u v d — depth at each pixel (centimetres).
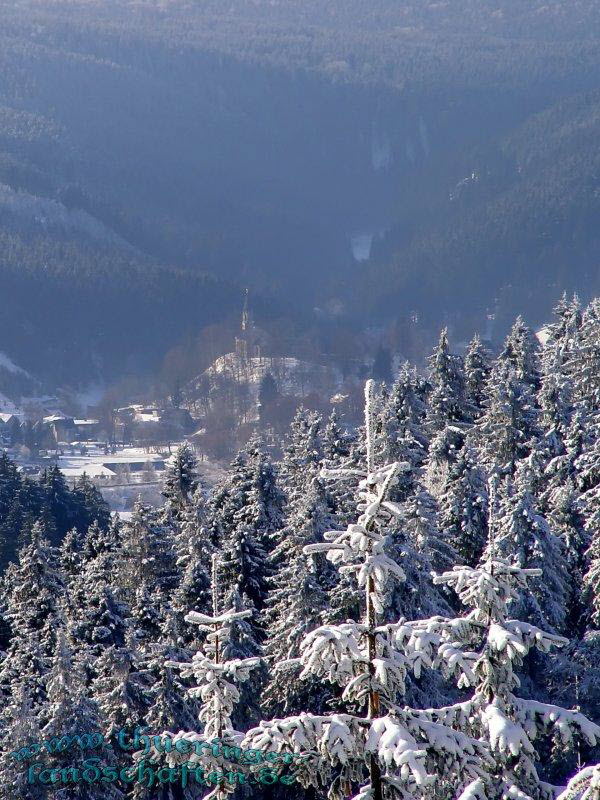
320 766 7162
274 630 18062
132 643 18562
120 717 17750
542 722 7412
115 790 16625
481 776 6981
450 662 7225
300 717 7094
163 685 17400
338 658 6900
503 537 18175
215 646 7650
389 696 7094
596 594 18250
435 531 18562
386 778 6975
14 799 16250
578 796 6544
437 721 7275
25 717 16950
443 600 17300
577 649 17625
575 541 19625
